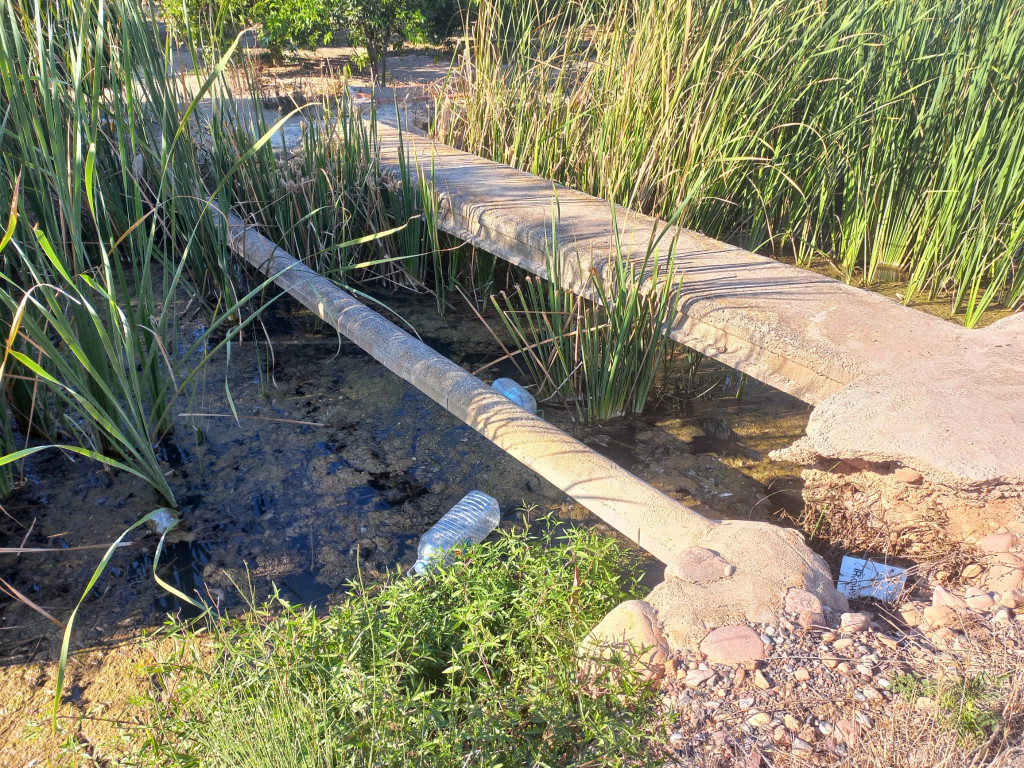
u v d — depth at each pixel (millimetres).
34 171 2881
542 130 4871
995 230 4191
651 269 3406
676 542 2322
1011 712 1674
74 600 2473
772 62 4613
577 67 5055
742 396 3736
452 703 1730
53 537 2703
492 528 2771
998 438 2270
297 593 2512
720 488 3055
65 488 2945
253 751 1581
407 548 2707
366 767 1580
